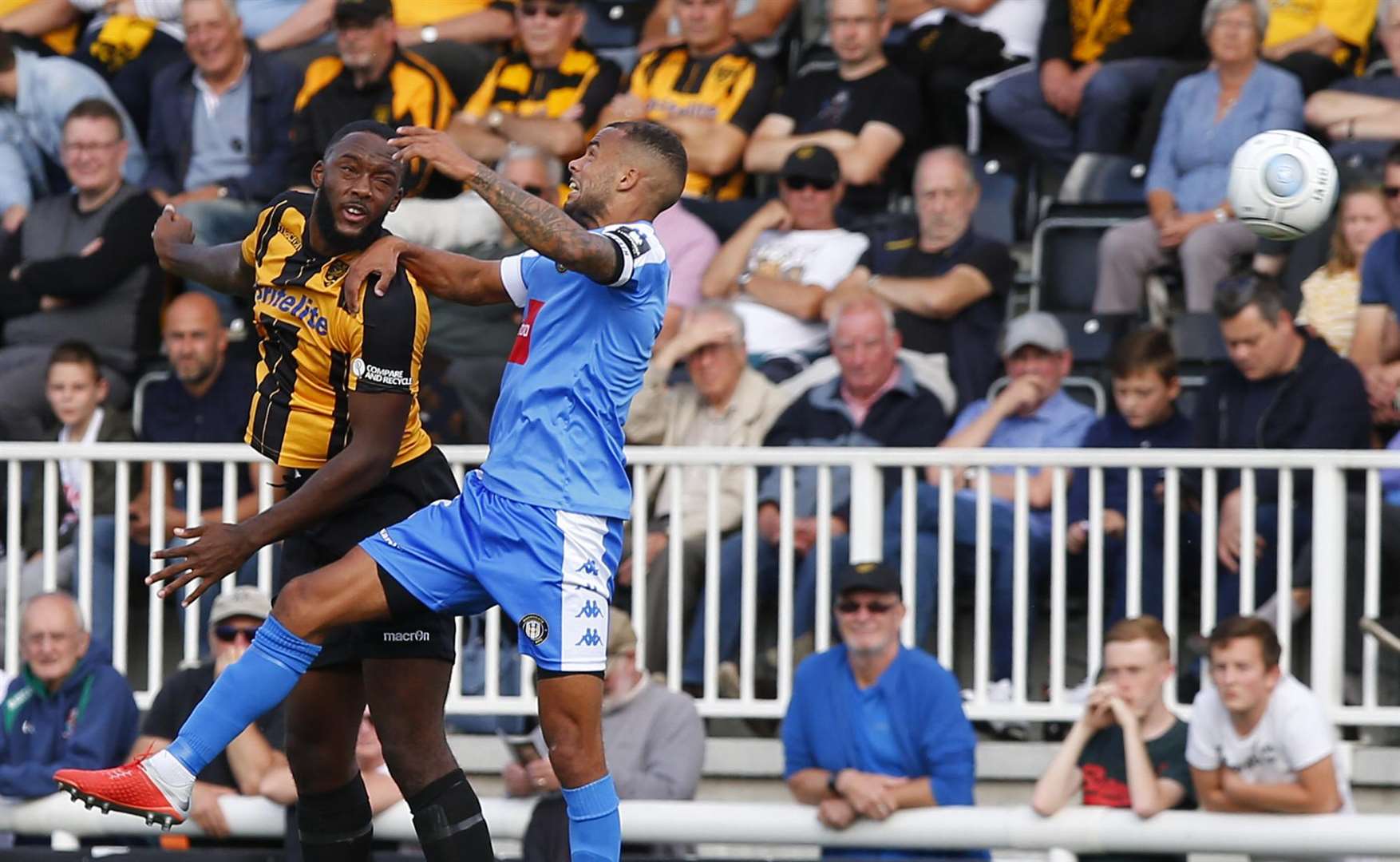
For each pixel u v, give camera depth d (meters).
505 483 15.73
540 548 15.59
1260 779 21.02
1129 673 21.45
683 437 27.22
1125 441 26.27
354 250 15.88
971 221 29.56
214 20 33.47
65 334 31.50
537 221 15.03
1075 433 26.64
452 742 26.02
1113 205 31.88
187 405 29.30
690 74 33.12
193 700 23.39
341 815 17.39
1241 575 23.95
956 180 29.22
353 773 17.36
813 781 22.52
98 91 34.94
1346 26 31.97
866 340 26.80
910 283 28.97
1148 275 30.09
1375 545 23.53
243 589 23.69
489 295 16.16
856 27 32.25
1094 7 32.84
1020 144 33.59
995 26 33.81
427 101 32.94
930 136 33.78
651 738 22.88
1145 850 20.75
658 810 21.47
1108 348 29.64
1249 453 23.80
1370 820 20.25
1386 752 24.09
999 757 25.16
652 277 15.76
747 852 24.47
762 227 30.48
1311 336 26.02
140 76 35.69
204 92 33.78
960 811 21.30
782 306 29.70
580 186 16.27
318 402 16.08
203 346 29.03
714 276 30.39
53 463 25.58
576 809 15.94
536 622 15.64
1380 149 29.73
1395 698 23.92
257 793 22.03
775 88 33.19
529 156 29.80
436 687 16.77
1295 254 29.44
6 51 34.59
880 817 21.27
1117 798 21.42
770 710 24.53
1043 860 23.44
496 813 21.84
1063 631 24.12
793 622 25.19
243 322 30.94
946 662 24.27
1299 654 24.95
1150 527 24.64
